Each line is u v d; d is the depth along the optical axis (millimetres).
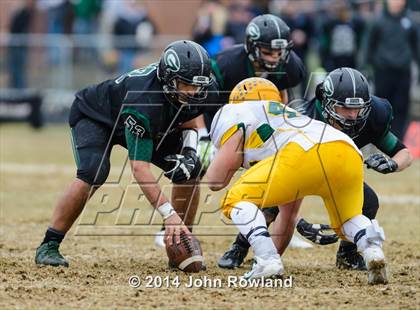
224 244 20234
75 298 14156
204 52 15703
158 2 54531
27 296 14281
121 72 46031
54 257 16766
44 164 34125
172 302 13906
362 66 37781
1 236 20625
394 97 36219
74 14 47875
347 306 13633
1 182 29547
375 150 28922
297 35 40156
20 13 46969
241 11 40781
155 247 19562
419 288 14945
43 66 47062
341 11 38938
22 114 46750
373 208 16594
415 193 27797
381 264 14891
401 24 35875
